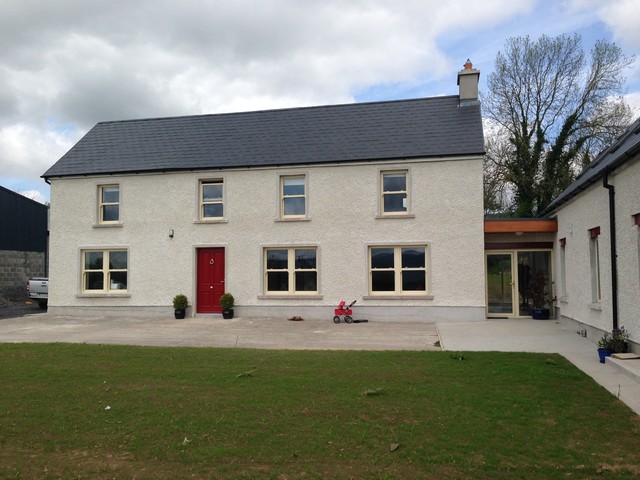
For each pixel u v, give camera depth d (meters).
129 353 11.27
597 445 5.78
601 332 12.19
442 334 14.44
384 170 18.09
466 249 17.39
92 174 19.91
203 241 19.17
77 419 6.74
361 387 8.16
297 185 18.83
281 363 10.10
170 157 19.91
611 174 11.12
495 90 31.81
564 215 16.11
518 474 5.09
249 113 21.50
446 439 5.95
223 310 18.45
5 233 26.44
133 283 19.53
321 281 18.19
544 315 17.75
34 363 10.16
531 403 7.27
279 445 5.82
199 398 7.61
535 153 30.88
